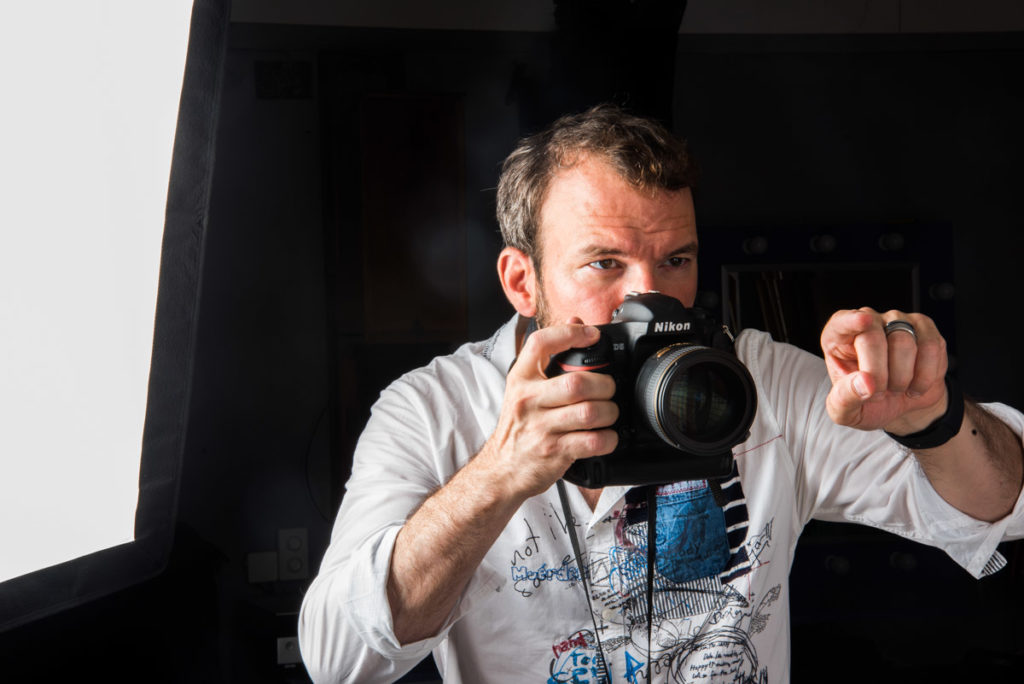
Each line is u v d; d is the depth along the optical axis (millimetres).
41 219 892
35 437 901
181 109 1049
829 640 2406
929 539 1029
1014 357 2656
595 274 1004
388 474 1055
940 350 834
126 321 1010
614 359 868
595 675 1060
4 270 853
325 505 2494
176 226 1065
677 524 1072
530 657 1064
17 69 845
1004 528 975
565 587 1061
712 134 2582
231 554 2453
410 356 2461
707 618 1075
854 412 836
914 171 2639
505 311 2535
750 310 2494
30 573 896
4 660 1637
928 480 989
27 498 892
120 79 963
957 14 2617
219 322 2465
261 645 2242
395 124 2406
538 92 2482
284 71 2455
